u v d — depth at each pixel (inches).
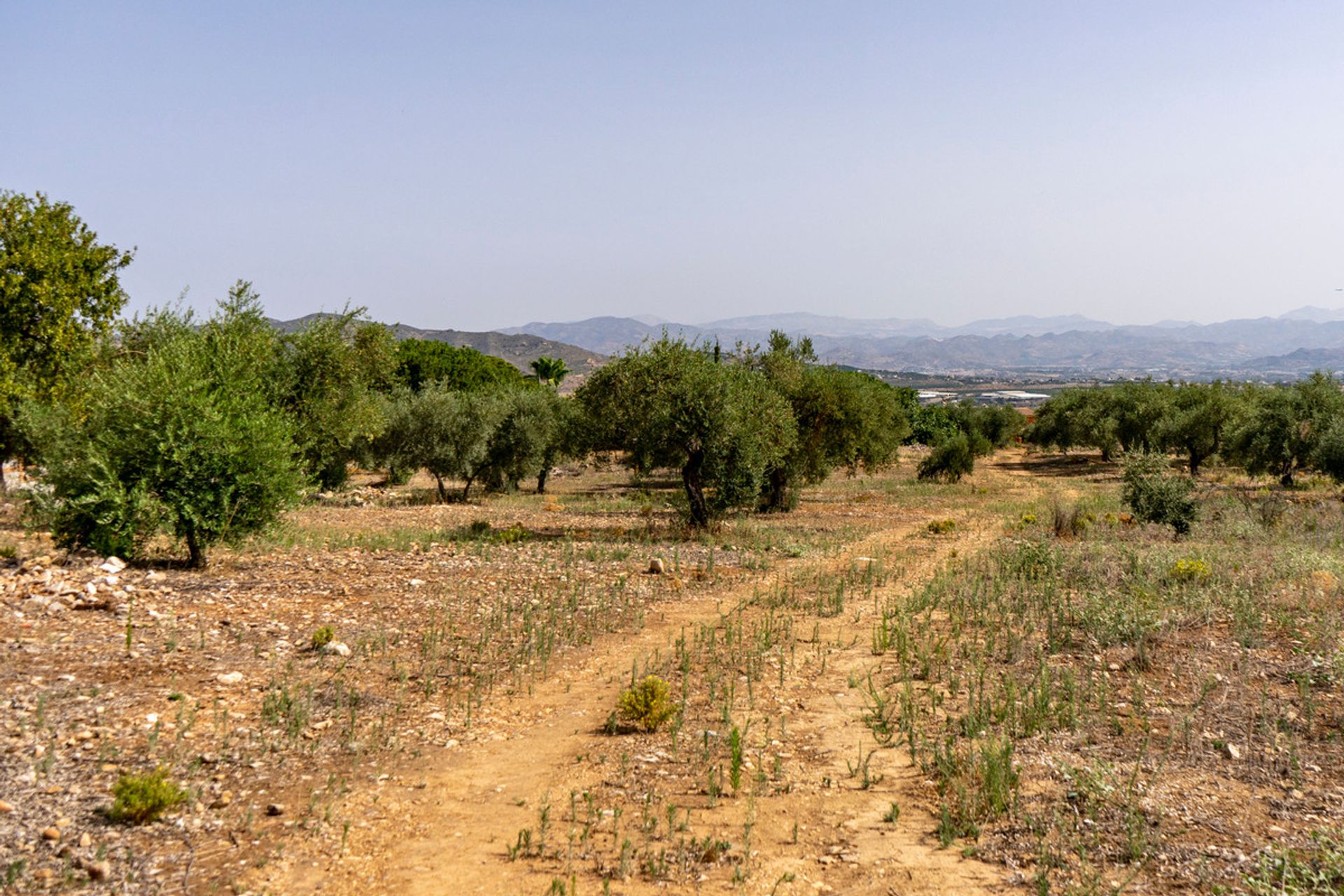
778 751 265.9
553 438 1392.7
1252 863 179.6
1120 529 839.7
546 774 247.0
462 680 334.6
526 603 476.7
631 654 385.1
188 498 497.7
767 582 570.9
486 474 1392.7
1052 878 179.2
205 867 184.5
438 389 1317.7
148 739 249.1
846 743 271.6
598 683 339.3
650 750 265.4
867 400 1179.3
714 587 550.6
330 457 1085.1
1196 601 435.2
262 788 226.2
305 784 231.0
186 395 508.4
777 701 316.2
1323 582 464.8
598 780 242.2
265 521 528.7
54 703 269.9
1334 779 221.9
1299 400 1382.9
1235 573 516.4
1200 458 1847.9
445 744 266.4
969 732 269.9
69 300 881.5
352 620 424.2
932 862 190.5
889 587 559.2
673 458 850.8
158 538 575.2
